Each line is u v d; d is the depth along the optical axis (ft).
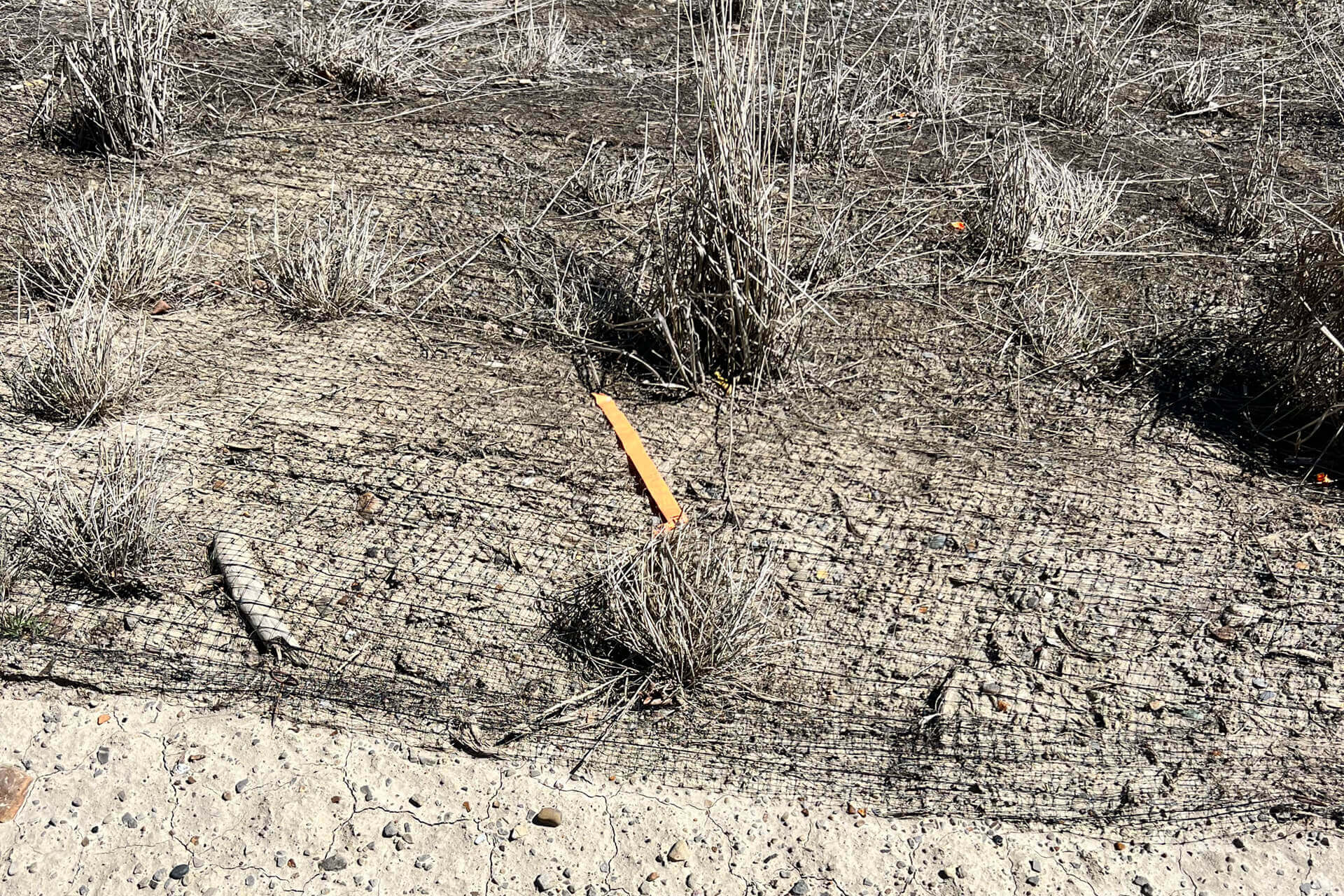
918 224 14.97
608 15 21.38
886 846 8.21
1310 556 10.22
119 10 15.65
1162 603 9.80
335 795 8.38
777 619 9.66
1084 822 8.38
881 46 19.84
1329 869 8.09
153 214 14.25
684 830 8.28
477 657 9.30
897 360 12.66
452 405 11.78
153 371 12.04
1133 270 14.20
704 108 17.63
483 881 7.95
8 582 9.48
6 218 14.28
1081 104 17.67
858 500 10.77
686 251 11.78
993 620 9.66
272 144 16.39
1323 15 21.48
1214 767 8.66
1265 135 17.67
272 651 9.26
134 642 9.28
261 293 13.41
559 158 16.31
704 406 11.91
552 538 10.31
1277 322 11.93
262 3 20.30
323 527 10.31
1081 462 11.26
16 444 10.87
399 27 19.95
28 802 8.23
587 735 8.86
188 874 7.88
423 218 14.90
